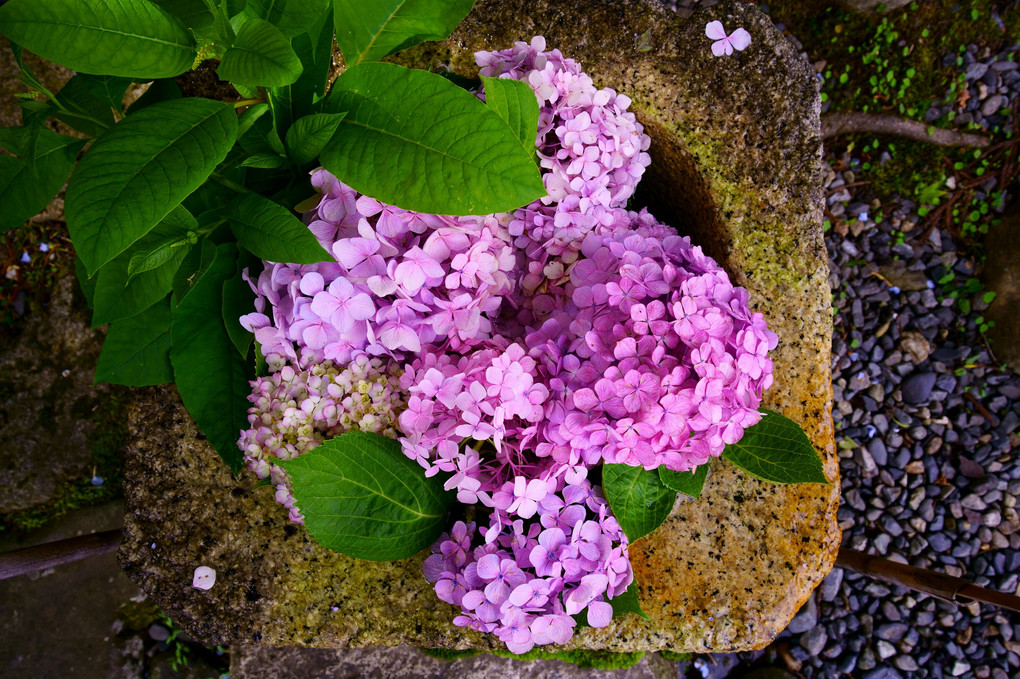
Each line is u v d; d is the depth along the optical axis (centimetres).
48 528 98
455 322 58
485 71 69
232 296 61
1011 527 110
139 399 70
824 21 112
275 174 65
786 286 73
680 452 58
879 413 113
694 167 74
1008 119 113
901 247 115
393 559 64
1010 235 110
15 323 100
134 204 50
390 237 58
